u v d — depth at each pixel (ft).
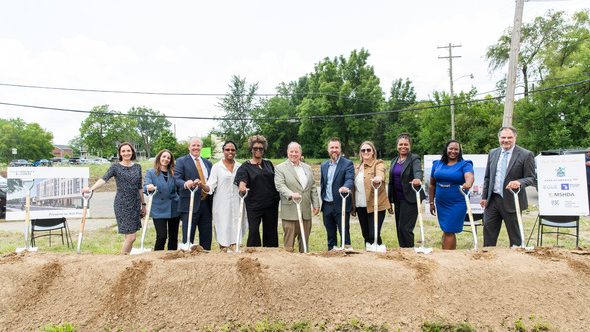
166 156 19.62
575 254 15.78
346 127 131.44
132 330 12.71
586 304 13.60
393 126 164.55
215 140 170.60
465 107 107.86
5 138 232.94
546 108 84.12
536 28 107.14
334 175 19.58
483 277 14.17
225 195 19.29
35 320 12.96
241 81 154.10
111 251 26.45
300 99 195.52
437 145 112.57
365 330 12.74
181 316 13.04
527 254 15.75
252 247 17.22
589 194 28.14
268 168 19.10
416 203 19.51
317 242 28.76
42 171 27.58
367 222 20.40
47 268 14.32
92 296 13.50
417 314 13.23
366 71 132.46
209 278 13.87
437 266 14.64
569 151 49.75
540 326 12.90
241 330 12.72
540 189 22.12
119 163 19.26
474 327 12.88
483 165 29.60
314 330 12.83
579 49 91.25
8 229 38.29
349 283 13.99
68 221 43.16
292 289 13.74
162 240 19.47
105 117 240.94
